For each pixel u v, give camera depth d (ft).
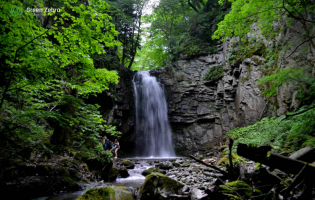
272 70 42.50
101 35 14.55
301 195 6.38
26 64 13.60
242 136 43.98
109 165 26.86
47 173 19.81
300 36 33.60
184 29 81.30
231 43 61.16
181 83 72.74
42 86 17.72
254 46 51.29
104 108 59.06
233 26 30.40
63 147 25.29
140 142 70.54
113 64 62.13
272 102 42.70
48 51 13.96
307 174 6.02
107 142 41.75
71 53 14.75
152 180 13.93
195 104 70.33
